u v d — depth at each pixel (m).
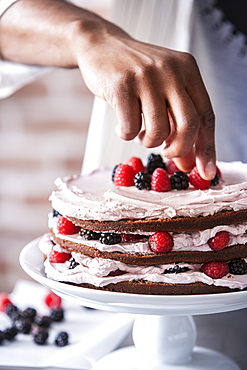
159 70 0.57
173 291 0.59
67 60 0.72
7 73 0.90
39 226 1.37
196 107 0.60
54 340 0.77
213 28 0.93
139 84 0.57
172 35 0.95
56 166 1.33
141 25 0.93
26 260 0.66
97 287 0.59
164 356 0.64
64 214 0.61
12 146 1.33
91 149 0.94
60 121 1.31
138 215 0.59
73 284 0.60
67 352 0.72
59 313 0.82
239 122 0.94
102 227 0.60
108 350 0.72
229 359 0.66
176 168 0.68
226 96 0.94
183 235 0.59
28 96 1.30
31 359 0.72
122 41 0.63
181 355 0.64
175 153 0.58
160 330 0.64
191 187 0.64
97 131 0.93
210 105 0.60
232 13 0.91
